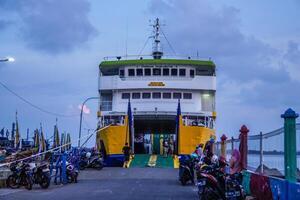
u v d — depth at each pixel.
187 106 34.81
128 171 28.42
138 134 41.38
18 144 50.53
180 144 32.31
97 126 35.44
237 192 13.65
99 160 30.27
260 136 15.18
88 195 16.44
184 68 35.25
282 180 12.20
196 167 20.70
